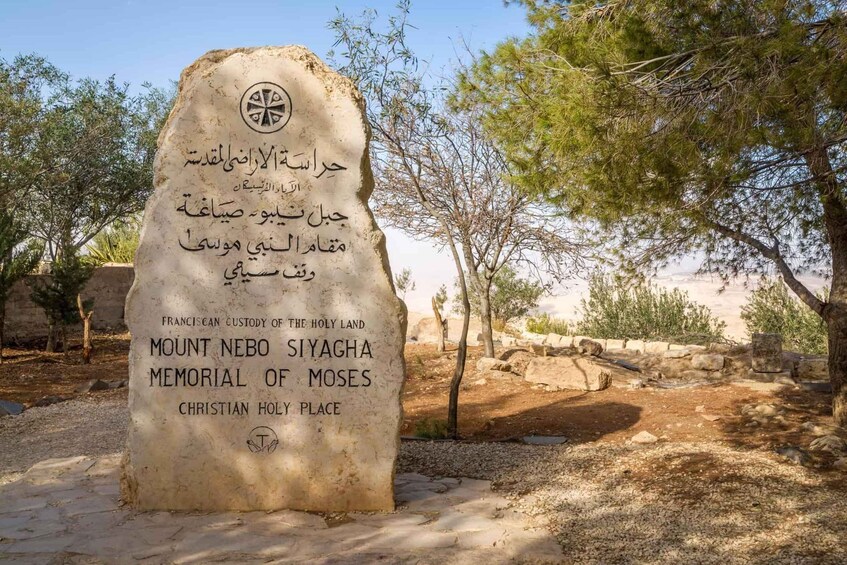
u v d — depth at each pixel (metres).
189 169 6.09
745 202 8.01
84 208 24.27
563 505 6.18
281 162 6.12
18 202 21.02
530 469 7.39
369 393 6.05
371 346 6.08
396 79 10.31
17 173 19.66
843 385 8.68
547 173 7.54
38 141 20.83
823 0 6.13
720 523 5.57
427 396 12.38
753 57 5.92
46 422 10.73
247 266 6.07
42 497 6.25
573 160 6.91
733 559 4.94
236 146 6.11
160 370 6.00
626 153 6.32
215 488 5.96
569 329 22.47
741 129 5.85
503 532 5.50
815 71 5.50
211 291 6.05
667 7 6.83
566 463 7.57
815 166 6.68
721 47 6.39
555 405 11.13
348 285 6.10
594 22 7.62
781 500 5.94
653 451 7.81
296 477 5.98
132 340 6.00
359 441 6.02
